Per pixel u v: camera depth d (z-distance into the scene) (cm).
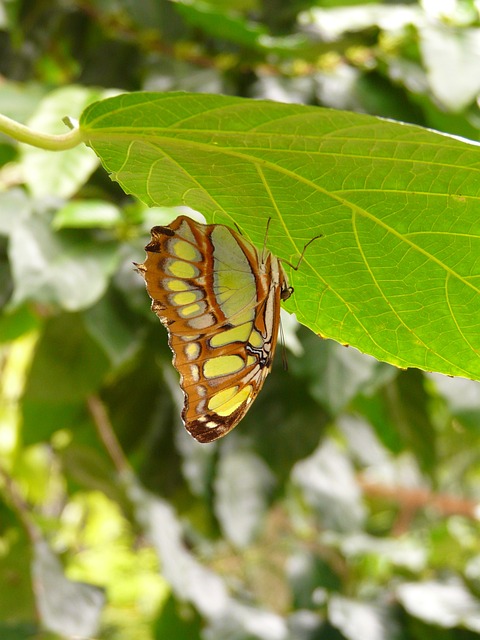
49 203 53
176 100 26
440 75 53
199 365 30
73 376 60
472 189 27
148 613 119
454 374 32
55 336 60
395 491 99
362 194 28
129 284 53
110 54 68
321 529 88
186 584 65
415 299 31
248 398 32
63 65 81
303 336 55
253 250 30
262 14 64
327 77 61
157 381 71
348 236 29
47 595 64
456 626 67
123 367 70
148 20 63
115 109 27
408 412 70
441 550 103
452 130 61
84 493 82
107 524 102
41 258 49
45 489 84
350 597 83
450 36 55
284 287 31
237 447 64
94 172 59
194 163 28
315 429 60
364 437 77
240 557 90
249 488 67
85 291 49
